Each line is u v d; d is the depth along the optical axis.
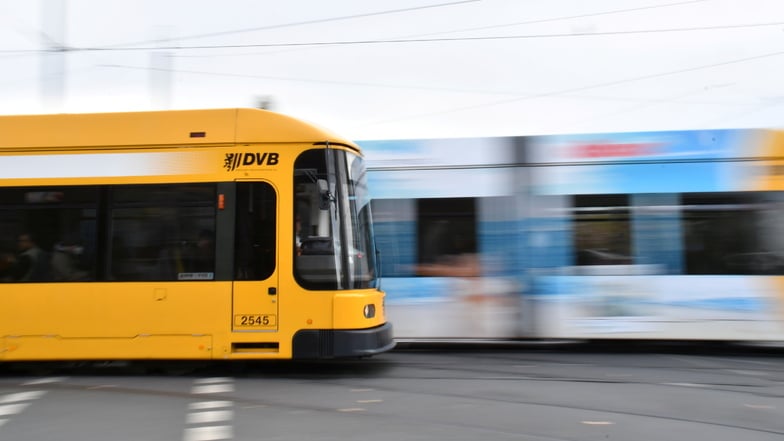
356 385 6.44
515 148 8.70
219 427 4.83
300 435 4.60
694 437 4.56
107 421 5.04
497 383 6.49
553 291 8.45
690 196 8.41
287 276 6.70
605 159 8.57
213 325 6.70
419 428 4.77
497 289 8.54
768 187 8.29
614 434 4.62
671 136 8.53
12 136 7.04
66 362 7.79
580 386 6.34
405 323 8.62
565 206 8.55
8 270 6.88
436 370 7.30
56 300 6.80
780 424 4.92
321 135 6.90
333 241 6.75
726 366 7.52
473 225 8.66
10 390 6.34
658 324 8.27
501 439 4.49
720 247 8.30
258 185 6.84
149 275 6.80
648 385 6.38
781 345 8.87
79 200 6.92
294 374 7.09
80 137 7.01
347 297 6.67
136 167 6.93
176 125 7.00
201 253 6.80
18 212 6.94
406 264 8.69
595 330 8.34
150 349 6.71
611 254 8.44
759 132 8.41
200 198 6.86
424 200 8.75
